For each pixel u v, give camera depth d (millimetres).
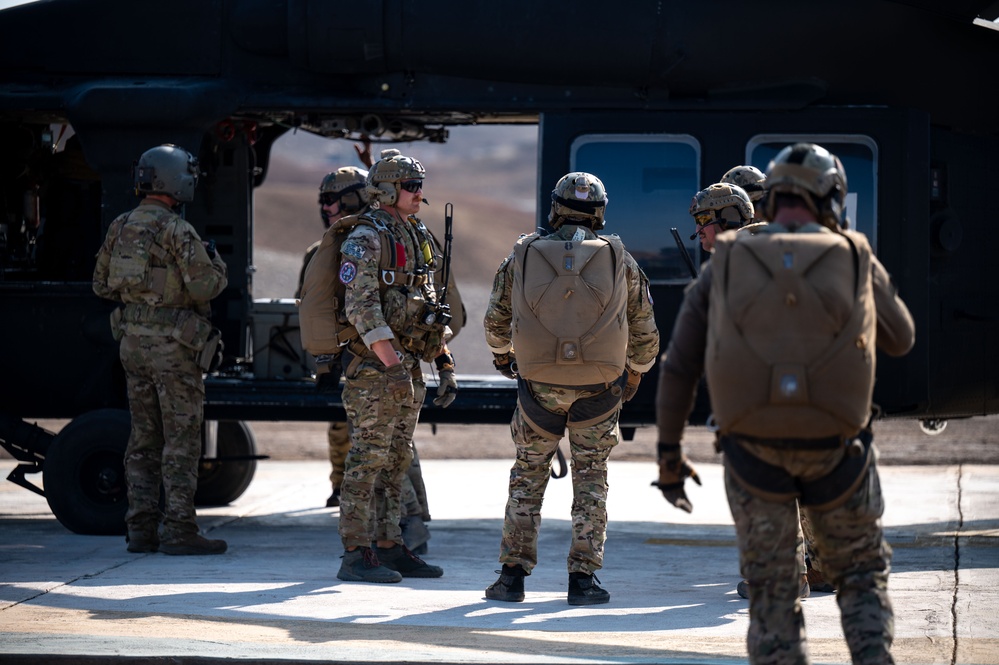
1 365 13977
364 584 10727
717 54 13305
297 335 14586
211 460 14867
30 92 13969
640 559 12742
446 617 9188
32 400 14062
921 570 11391
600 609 9609
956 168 14062
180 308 12352
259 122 15008
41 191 15438
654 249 13508
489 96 13703
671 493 6465
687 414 6465
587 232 9547
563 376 9289
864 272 6188
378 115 14039
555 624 8930
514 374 10398
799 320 5988
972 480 20031
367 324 10219
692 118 13430
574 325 9180
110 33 14234
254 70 14133
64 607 9484
